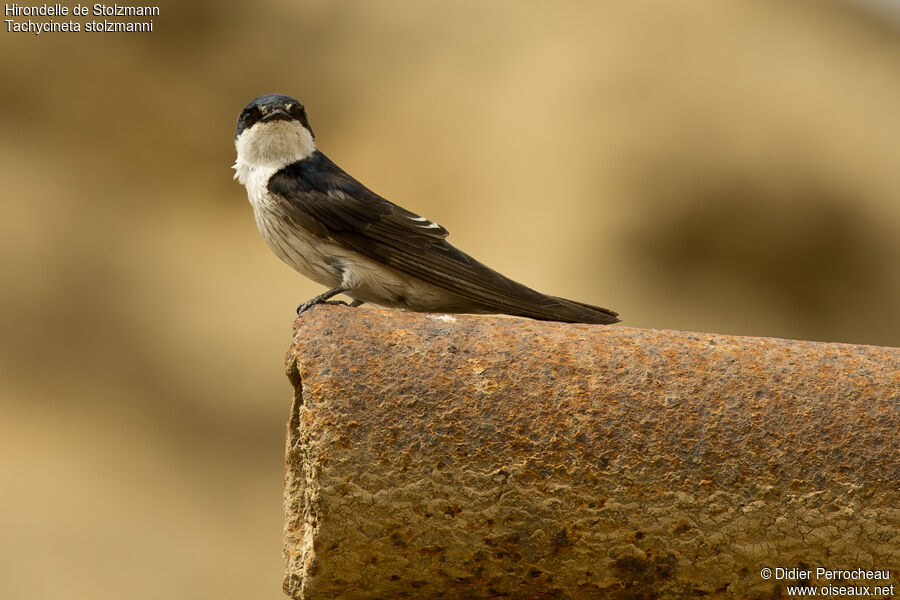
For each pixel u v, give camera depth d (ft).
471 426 10.77
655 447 10.84
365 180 59.26
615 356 11.16
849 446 10.87
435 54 63.72
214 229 58.80
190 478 49.21
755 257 58.18
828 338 58.08
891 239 60.54
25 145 59.00
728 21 65.51
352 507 10.79
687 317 55.52
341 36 65.00
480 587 11.41
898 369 11.25
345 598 11.61
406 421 10.76
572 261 55.47
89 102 61.11
